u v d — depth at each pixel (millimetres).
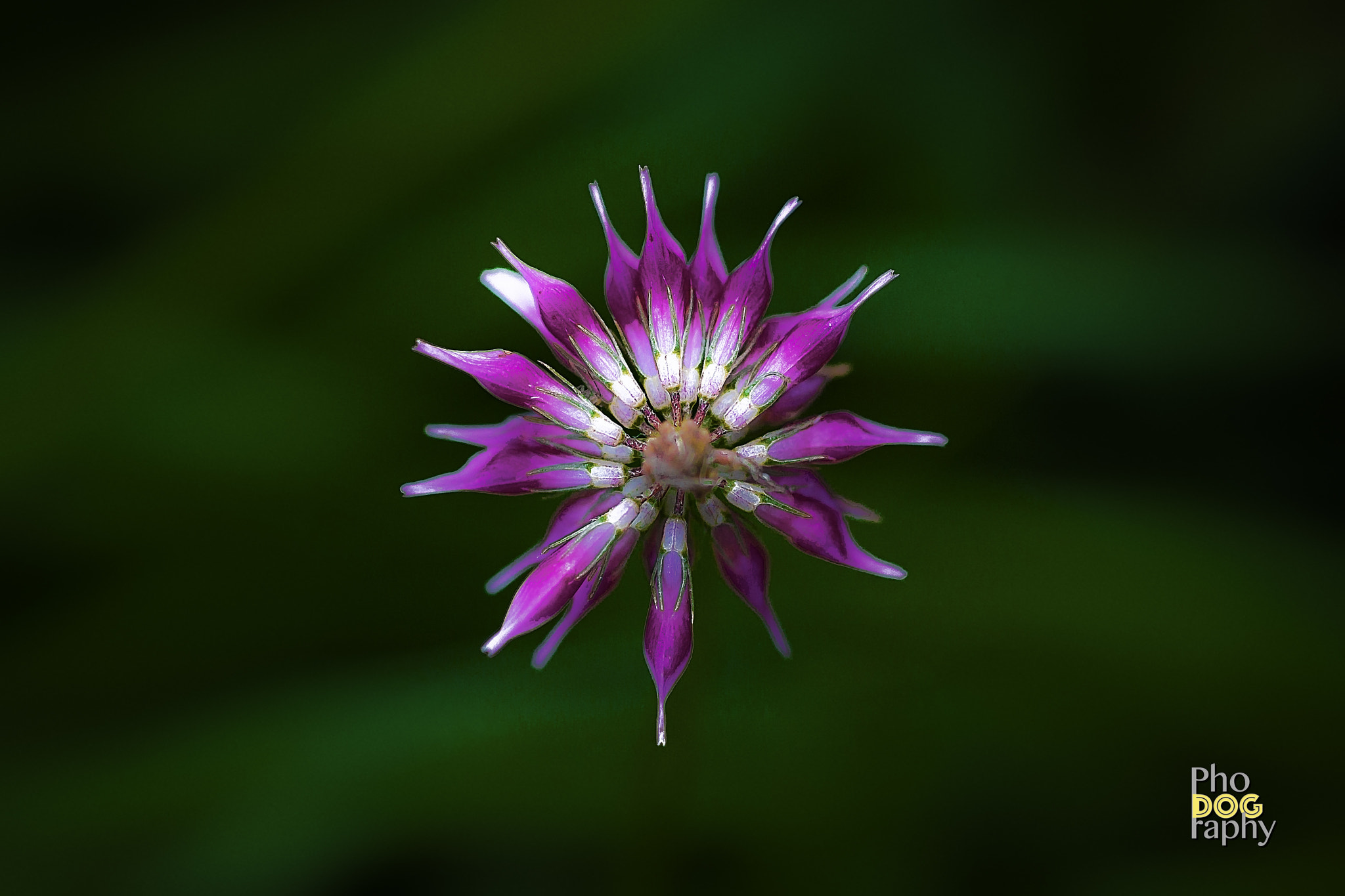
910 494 242
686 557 217
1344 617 235
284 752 235
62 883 229
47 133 250
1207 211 249
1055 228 246
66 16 253
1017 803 234
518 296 219
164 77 252
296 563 241
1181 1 253
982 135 249
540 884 236
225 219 240
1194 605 236
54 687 238
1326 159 249
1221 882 230
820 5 250
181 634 240
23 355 240
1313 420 245
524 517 244
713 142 246
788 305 242
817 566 241
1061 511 241
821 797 235
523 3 241
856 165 247
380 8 253
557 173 244
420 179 241
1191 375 244
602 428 217
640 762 229
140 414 239
